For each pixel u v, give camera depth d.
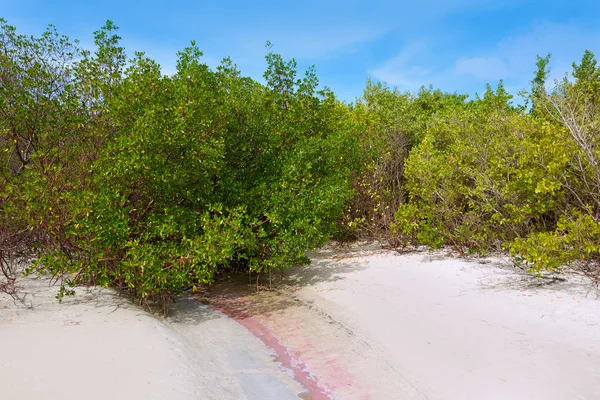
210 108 8.45
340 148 11.10
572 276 7.84
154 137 7.21
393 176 13.43
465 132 11.53
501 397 4.48
